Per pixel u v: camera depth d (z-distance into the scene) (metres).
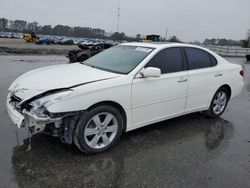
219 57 5.82
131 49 4.97
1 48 24.72
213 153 4.22
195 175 3.54
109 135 4.10
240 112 6.57
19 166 3.51
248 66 21.67
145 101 4.35
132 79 4.15
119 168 3.61
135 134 4.76
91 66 4.78
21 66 13.47
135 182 3.32
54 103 3.43
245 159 4.08
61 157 3.79
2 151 3.87
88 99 3.65
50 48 31.22
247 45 65.12
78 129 3.70
